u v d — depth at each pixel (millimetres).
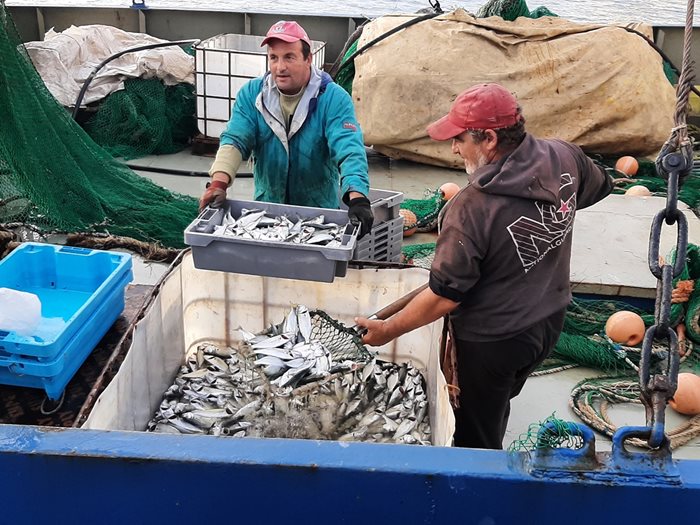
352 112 3598
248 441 1703
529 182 2494
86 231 5352
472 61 7566
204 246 3143
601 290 4758
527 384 4109
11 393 2514
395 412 3227
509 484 1625
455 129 2582
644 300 4766
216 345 3668
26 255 3002
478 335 2748
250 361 3191
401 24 7898
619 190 7016
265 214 3480
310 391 2984
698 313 4375
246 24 9461
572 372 4250
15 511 1713
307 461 1648
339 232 3314
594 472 1605
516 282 2645
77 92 7645
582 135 7746
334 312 3541
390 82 7496
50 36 8406
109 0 15055
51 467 1654
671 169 1638
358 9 16219
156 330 3115
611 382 4145
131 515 1713
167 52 7852
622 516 1628
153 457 1641
